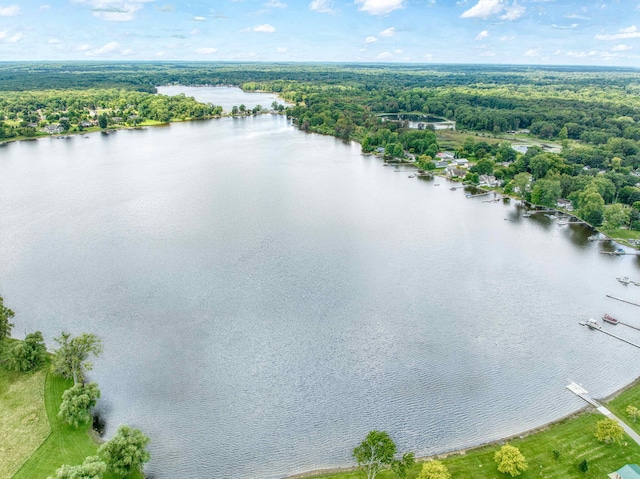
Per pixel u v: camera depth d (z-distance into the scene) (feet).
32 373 308.60
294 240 539.29
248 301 406.00
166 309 390.21
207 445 265.95
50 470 238.27
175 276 444.96
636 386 311.47
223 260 481.46
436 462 235.40
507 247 541.75
